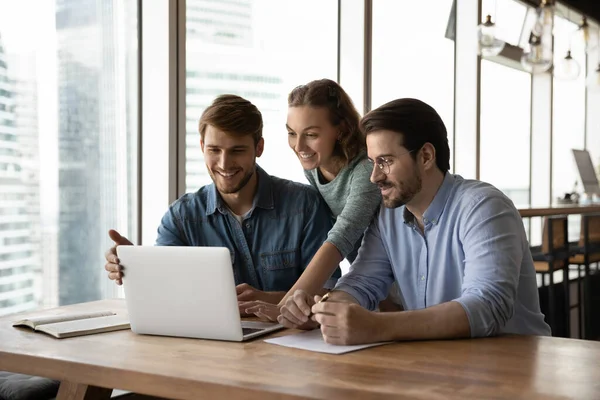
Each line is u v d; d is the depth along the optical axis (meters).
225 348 1.66
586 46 6.43
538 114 7.43
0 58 2.79
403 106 1.88
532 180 7.50
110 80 3.23
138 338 1.79
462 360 1.50
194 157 3.61
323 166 2.40
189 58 3.61
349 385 1.32
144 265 1.79
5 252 2.83
